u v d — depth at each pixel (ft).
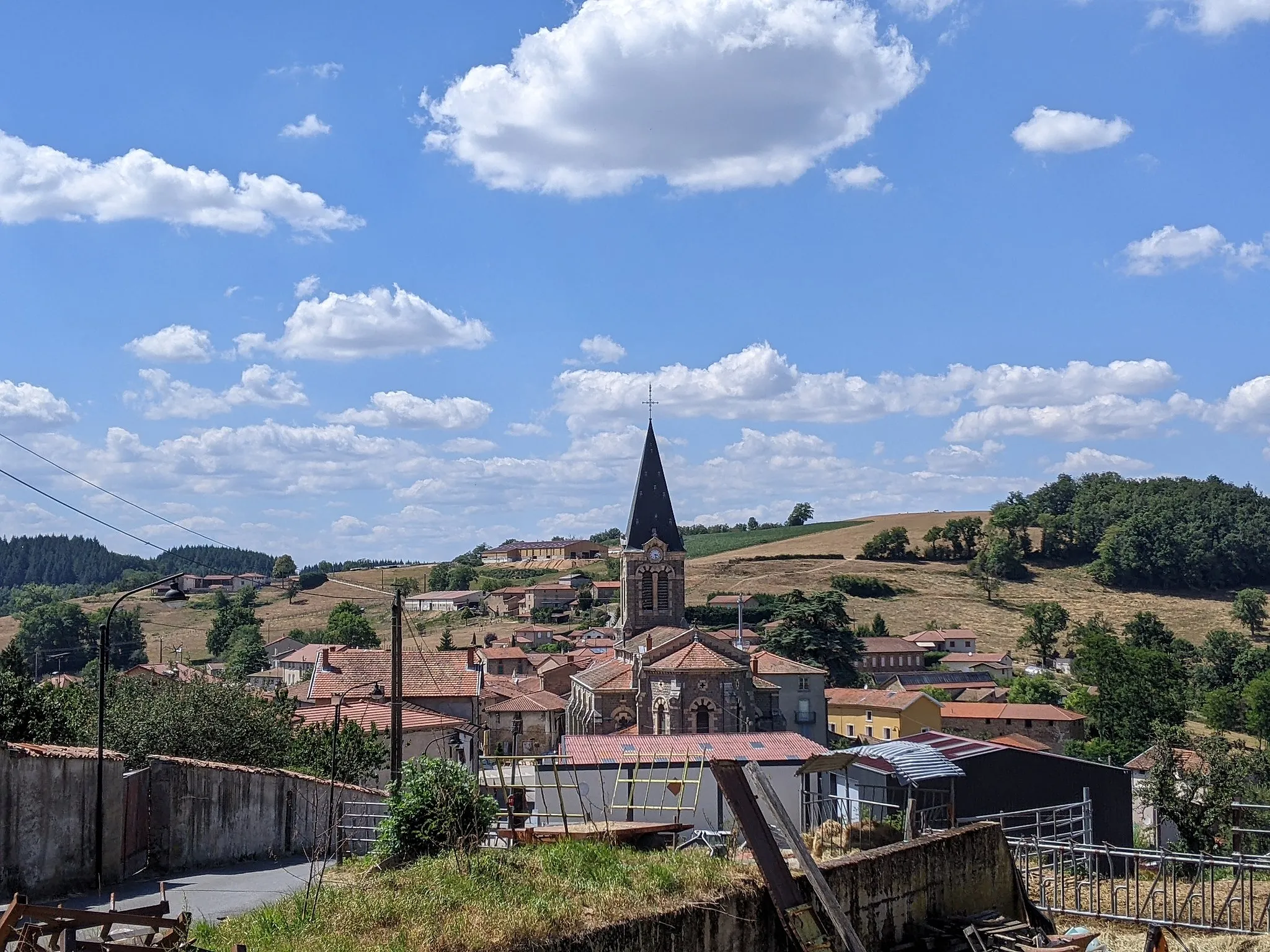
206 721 132.77
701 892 55.67
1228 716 370.73
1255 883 97.81
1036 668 497.46
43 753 83.35
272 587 641.40
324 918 52.26
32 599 603.26
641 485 286.25
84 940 52.54
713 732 220.43
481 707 230.27
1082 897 91.86
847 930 55.36
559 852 62.64
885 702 327.47
